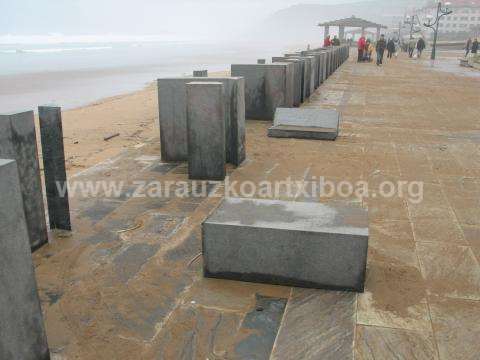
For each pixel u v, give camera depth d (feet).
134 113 53.93
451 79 75.66
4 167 9.07
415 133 34.32
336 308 12.48
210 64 177.37
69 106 65.16
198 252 15.58
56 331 11.64
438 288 13.43
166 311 12.41
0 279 9.06
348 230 13.06
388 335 11.38
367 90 59.88
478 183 22.79
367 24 190.19
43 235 16.03
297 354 10.77
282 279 13.56
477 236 16.81
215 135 22.21
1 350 9.15
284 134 32.24
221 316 12.17
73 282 13.82
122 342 11.22
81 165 30.17
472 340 11.20
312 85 55.98
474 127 36.76
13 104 68.08
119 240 16.47
